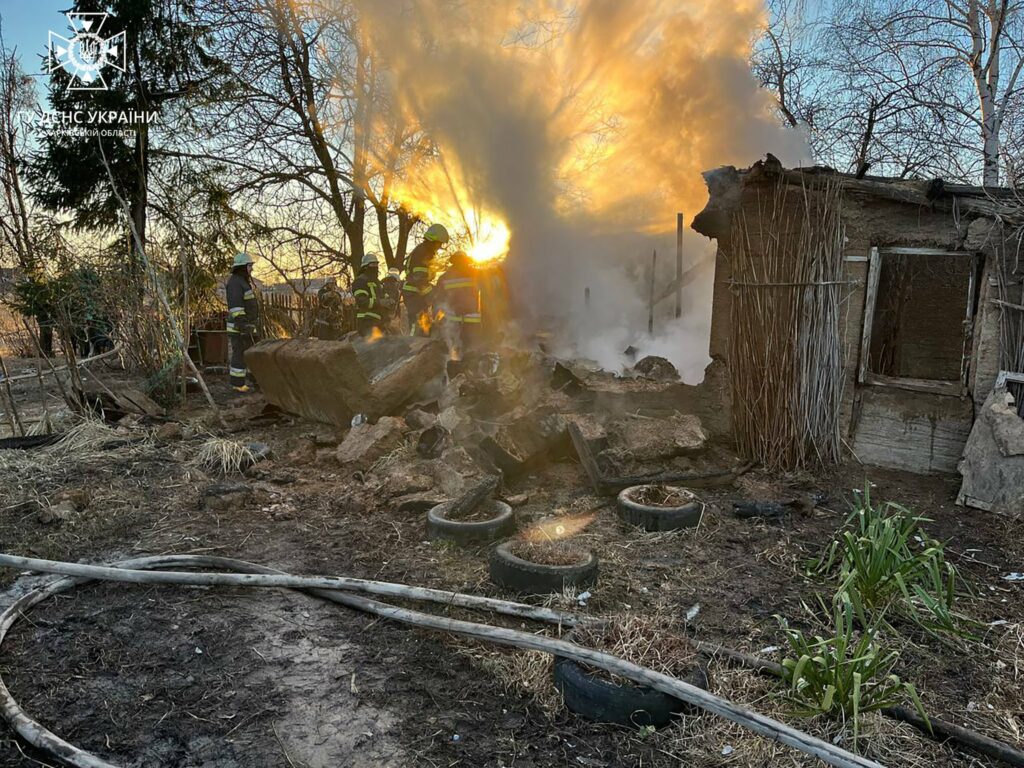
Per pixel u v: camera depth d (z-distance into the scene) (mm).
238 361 10188
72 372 7941
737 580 3969
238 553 4320
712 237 6543
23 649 3178
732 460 6070
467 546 4367
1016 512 4891
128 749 2543
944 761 2521
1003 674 3076
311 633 3365
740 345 6145
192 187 15016
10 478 5656
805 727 2631
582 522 4797
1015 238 5406
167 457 6402
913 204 5727
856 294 5988
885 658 2834
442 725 2701
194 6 14898
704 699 2492
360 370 6758
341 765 2482
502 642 2975
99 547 4418
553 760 2516
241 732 2648
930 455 5836
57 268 8391
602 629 2967
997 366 5543
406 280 9562
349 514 4992
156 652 3176
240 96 15117
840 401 5977
